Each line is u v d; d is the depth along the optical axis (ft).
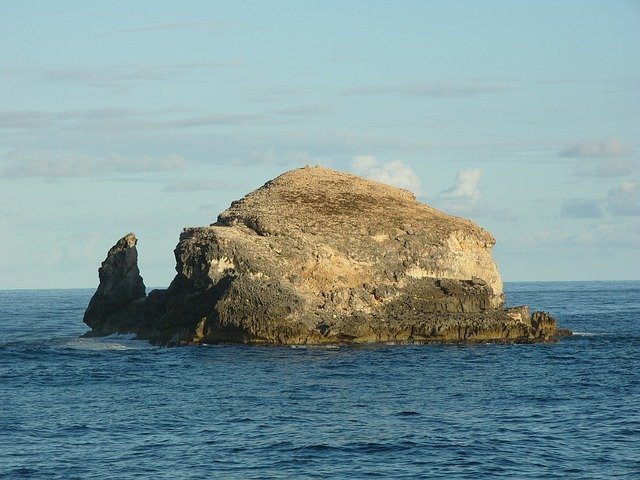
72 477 134.51
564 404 187.52
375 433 160.45
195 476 135.54
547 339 299.17
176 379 218.79
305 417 173.27
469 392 201.36
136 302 312.91
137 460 143.33
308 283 295.69
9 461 142.20
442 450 149.59
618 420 170.91
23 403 187.83
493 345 286.05
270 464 141.69
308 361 246.27
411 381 215.92
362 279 302.66
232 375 223.92
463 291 307.17
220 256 289.53
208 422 168.76
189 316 287.89
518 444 153.38
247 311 276.62
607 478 134.92
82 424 166.81
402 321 289.12
